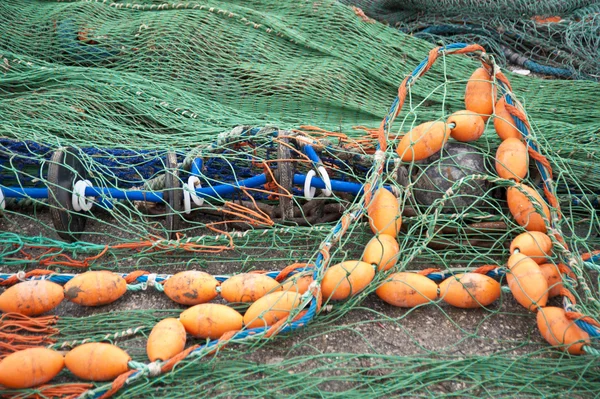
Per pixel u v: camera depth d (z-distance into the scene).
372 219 2.44
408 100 3.31
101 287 2.29
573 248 2.51
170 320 2.14
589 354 2.12
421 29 4.03
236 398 2.04
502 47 3.87
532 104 3.25
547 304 2.39
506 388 2.09
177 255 2.64
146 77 3.31
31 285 2.24
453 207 2.59
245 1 3.71
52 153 2.65
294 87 3.23
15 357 1.96
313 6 3.51
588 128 2.95
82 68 3.20
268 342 2.23
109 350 2.02
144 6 3.56
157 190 2.64
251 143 2.71
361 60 3.33
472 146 2.65
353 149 2.71
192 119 3.07
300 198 2.76
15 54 3.25
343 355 2.14
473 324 2.34
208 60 3.33
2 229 2.75
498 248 2.62
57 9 3.46
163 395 2.03
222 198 2.75
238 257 2.65
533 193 2.44
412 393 2.07
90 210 2.83
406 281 2.30
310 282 2.27
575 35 3.69
